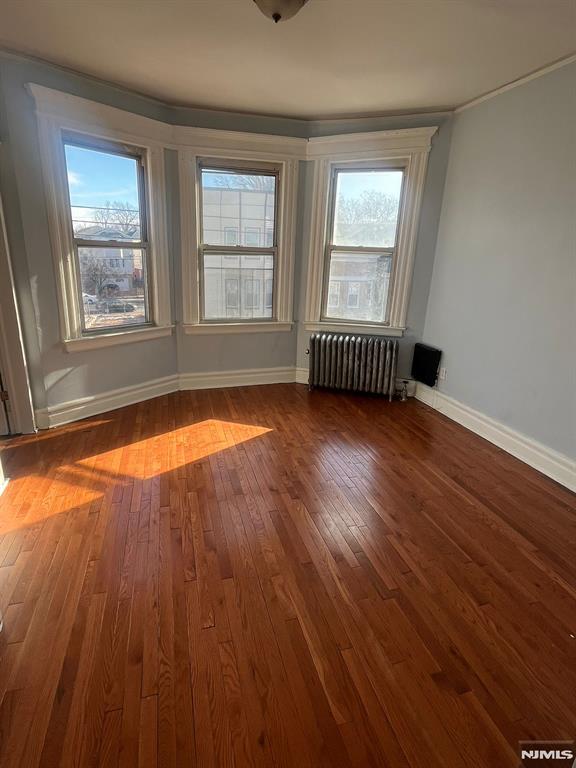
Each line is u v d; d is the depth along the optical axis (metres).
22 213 2.79
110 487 2.45
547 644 1.52
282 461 2.82
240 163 3.75
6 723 1.21
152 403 3.80
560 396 2.61
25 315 2.95
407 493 2.48
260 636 1.52
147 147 3.35
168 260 3.72
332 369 4.10
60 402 3.25
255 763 1.14
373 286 4.08
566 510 2.35
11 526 2.08
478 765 1.15
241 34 2.31
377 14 2.08
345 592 1.73
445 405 3.73
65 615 1.58
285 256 4.06
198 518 2.18
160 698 1.29
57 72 2.77
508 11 2.02
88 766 1.12
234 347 4.25
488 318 3.18
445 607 1.67
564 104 2.47
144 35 2.35
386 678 1.38
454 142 3.46
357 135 3.62
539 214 2.68
